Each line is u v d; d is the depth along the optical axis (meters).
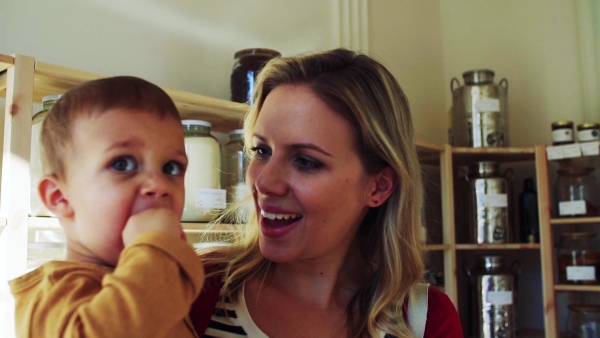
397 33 2.72
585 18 2.64
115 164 0.71
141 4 1.82
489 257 2.41
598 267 2.33
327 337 0.95
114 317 0.60
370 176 1.00
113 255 0.72
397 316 0.99
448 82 2.99
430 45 2.93
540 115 2.74
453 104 2.59
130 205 0.71
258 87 1.03
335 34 2.45
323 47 2.40
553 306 2.28
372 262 1.06
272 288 0.97
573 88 2.66
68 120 0.73
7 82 1.19
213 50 2.01
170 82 1.88
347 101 0.94
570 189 2.38
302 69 0.96
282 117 0.93
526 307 2.67
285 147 0.92
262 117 0.95
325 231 0.93
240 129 1.73
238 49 2.09
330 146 0.92
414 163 1.07
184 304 0.65
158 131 0.74
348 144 0.95
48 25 1.60
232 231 1.31
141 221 0.68
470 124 2.47
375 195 1.04
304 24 2.34
